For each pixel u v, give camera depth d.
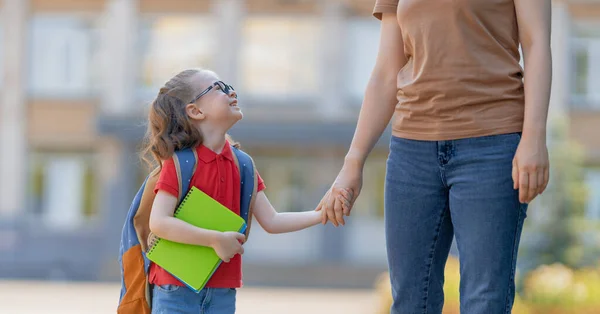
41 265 40.41
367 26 40.59
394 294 6.23
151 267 6.10
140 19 41.38
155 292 6.05
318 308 23.48
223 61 40.91
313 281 37.38
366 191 39.47
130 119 39.81
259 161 40.56
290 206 40.41
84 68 41.56
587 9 38.34
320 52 40.62
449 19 5.71
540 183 5.49
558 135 26.78
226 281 6.07
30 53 41.69
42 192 41.28
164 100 6.12
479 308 5.69
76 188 41.12
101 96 41.25
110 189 40.56
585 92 38.41
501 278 5.66
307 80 40.91
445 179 5.86
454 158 5.76
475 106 5.71
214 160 6.11
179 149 6.07
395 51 6.33
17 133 41.34
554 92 38.28
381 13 6.45
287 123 39.66
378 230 39.22
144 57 41.34
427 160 5.90
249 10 41.06
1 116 41.41
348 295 29.16
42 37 41.75
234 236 5.85
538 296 16.61
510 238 5.68
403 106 6.02
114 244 40.28
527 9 5.68
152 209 5.97
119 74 41.09
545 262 25.14
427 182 5.93
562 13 38.41
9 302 24.47
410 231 6.04
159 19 41.38
